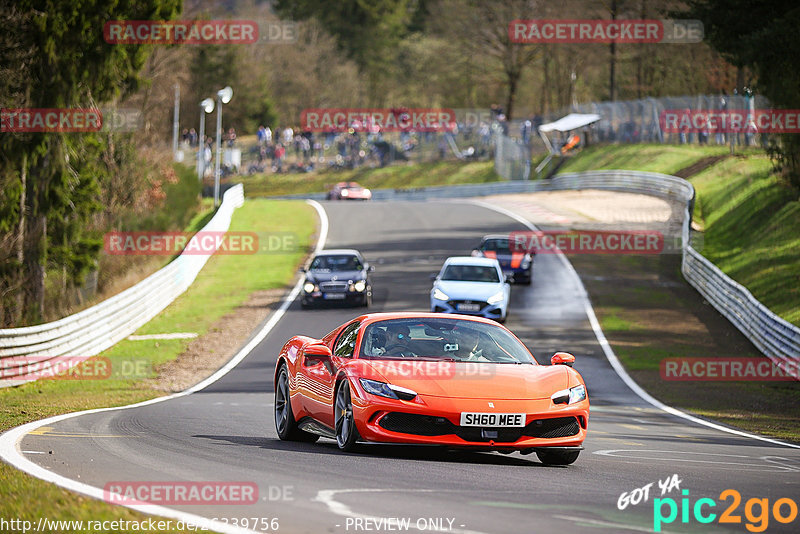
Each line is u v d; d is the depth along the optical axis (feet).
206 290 453.17
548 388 109.09
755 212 541.75
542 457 111.75
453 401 104.88
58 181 417.28
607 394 241.76
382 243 575.38
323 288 377.91
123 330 344.49
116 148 620.49
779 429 185.37
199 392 234.99
